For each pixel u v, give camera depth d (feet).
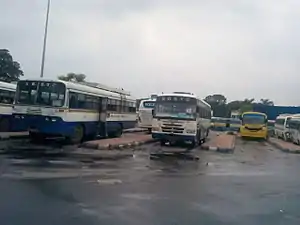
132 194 26.27
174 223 19.81
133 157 48.83
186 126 67.72
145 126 106.32
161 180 32.76
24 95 58.08
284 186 33.37
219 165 46.01
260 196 28.30
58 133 56.65
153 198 25.43
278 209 24.38
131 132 111.75
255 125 113.60
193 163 46.39
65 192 25.70
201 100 74.64
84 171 34.96
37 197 23.76
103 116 72.74
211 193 28.25
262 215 22.63
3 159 39.04
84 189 27.04
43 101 57.47
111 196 25.29
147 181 31.83
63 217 19.84
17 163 36.83
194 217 21.24
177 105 68.59
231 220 21.07
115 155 49.75
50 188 26.63
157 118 68.85
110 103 77.15
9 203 21.95
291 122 102.58
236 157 57.31
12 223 18.39
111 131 79.87
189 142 77.46
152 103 106.63
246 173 40.55
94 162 41.52
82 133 64.28
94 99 69.00
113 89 82.12
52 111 56.49
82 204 22.74
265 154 66.13
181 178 34.47
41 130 56.80
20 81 58.49
